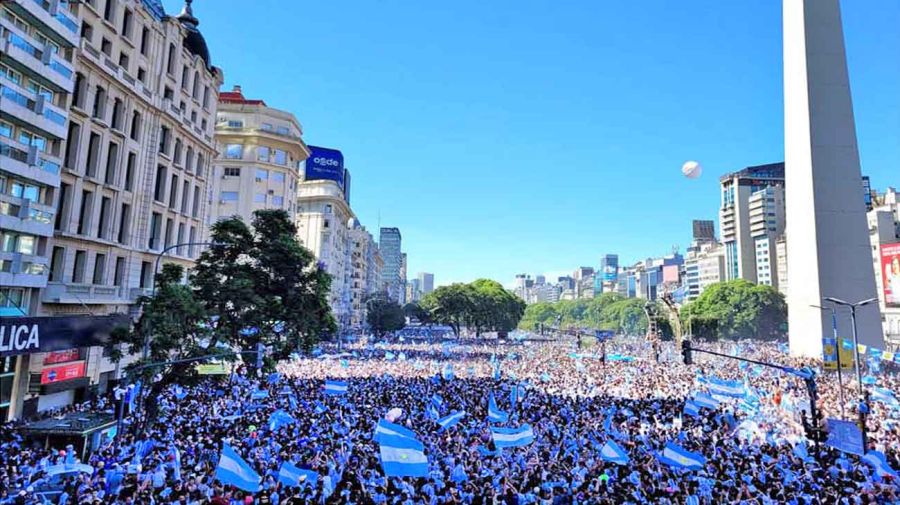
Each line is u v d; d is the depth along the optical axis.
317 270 35.88
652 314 100.81
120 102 38.12
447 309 135.00
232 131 75.38
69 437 22.86
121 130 38.03
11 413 29.77
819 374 49.78
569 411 31.48
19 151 28.78
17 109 28.09
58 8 30.69
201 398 34.41
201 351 27.19
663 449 21.23
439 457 20.55
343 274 122.69
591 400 36.25
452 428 25.62
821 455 22.44
